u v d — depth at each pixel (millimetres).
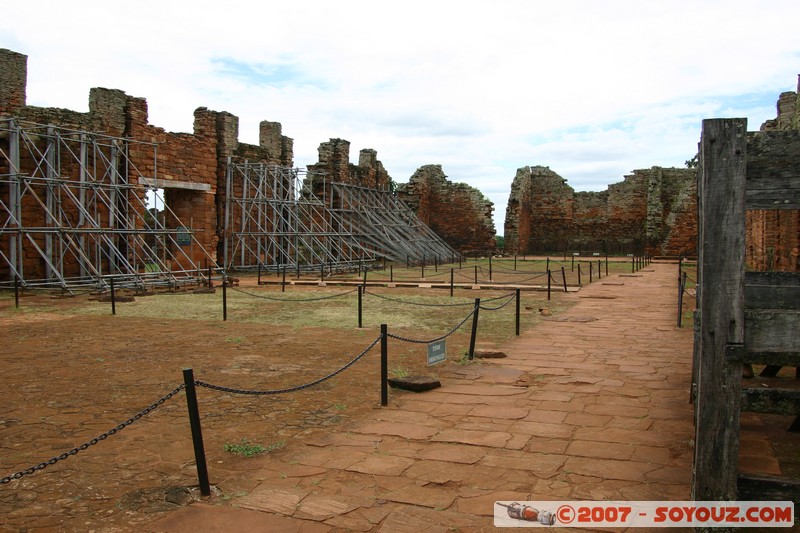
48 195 23094
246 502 5254
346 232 39312
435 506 5129
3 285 22906
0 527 4840
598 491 5375
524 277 30250
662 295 21641
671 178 52781
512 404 8102
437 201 55844
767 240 23328
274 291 24047
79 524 4887
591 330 14148
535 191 58094
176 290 23484
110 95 27203
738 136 4102
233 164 34094
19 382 9398
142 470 6000
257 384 9297
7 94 23391
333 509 5098
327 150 43406
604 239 55625
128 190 27203
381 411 7879
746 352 4258
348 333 13938
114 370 10195
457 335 13648
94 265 26125
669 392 8609
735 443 4254
